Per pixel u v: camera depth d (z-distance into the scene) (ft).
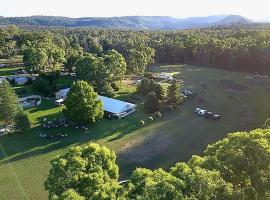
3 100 274.98
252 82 444.96
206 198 92.89
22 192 193.67
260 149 105.60
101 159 134.31
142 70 461.37
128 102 349.61
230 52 529.45
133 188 104.99
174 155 242.17
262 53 497.87
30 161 228.43
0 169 218.59
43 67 452.76
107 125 289.12
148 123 296.71
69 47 584.81
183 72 508.94
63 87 391.86
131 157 237.66
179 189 94.02
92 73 367.86
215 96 381.19
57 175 124.67
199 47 581.94
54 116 306.55
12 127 279.90
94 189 114.93
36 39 600.39
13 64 529.86
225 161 108.58
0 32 613.11
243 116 320.70
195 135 276.00
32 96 354.54
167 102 342.44
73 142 256.52
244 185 103.24
